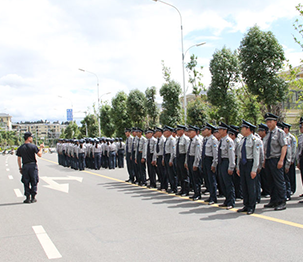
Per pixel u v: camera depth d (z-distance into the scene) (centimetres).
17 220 638
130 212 673
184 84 1958
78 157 1755
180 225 559
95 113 4919
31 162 826
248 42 1477
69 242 489
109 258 416
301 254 404
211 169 739
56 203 802
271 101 1456
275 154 662
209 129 764
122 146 1795
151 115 2659
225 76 1744
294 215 605
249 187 634
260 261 386
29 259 425
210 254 415
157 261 398
